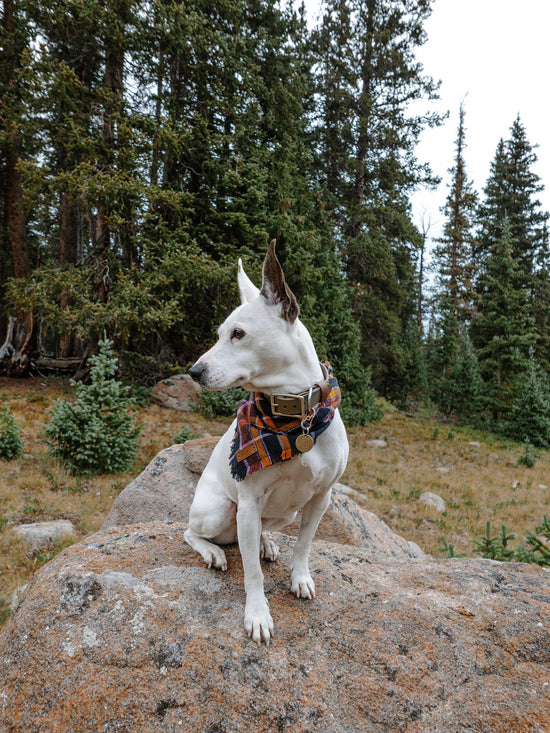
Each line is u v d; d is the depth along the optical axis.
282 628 2.30
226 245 15.27
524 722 1.93
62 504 7.61
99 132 15.30
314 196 18.97
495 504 11.30
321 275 16.81
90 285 13.62
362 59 21.61
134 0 13.62
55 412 9.19
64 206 20.06
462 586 2.73
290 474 2.16
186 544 2.90
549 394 20.69
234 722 1.93
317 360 2.31
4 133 14.40
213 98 15.97
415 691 2.07
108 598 2.38
